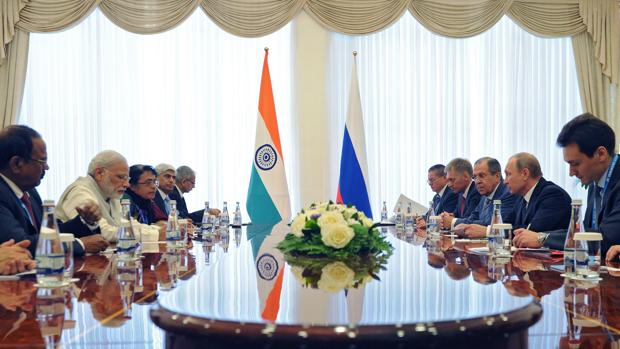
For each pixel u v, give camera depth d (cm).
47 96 640
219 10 635
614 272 190
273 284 115
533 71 682
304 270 143
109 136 644
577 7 669
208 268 157
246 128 654
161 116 648
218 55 651
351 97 607
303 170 656
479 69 678
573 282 168
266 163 579
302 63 652
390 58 667
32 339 108
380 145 667
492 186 436
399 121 669
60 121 641
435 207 591
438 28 655
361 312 81
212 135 652
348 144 600
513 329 77
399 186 668
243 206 654
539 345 105
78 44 642
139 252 240
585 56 675
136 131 646
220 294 100
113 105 645
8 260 191
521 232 273
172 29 637
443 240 320
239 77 652
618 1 668
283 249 207
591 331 114
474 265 188
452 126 671
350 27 647
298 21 651
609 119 674
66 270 173
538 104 683
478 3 655
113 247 289
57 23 623
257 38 650
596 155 266
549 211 323
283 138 656
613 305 137
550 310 132
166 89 648
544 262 213
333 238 184
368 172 623
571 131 268
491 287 109
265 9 638
